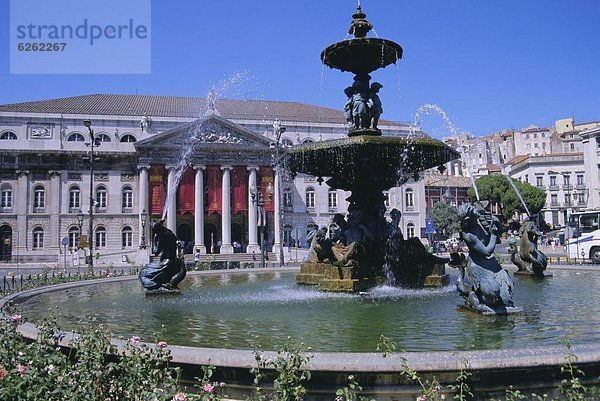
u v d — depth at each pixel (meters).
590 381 4.30
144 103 67.12
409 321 7.17
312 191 65.62
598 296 9.79
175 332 6.66
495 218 7.71
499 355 4.28
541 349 4.40
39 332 5.23
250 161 61.19
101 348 4.34
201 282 14.94
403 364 4.06
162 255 11.41
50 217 59.22
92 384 3.93
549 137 115.44
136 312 8.68
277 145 29.91
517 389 4.27
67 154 59.69
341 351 5.34
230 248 59.06
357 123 12.05
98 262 51.47
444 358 4.23
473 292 7.66
